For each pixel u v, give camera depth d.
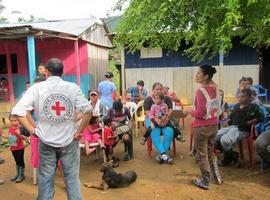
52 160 4.07
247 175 5.86
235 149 7.03
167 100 7.27
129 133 6.94
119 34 5.09
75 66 15.56
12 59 15.65
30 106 3.97
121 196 5.10
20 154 5.82
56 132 4.01
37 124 4.10
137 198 5.02
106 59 18.86
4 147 8.46
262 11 3.95
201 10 4.12
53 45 15.55
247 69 14.53
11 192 5.44
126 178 5.47
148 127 7.03
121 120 7.04
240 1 3.79
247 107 6.11
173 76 15.02
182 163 6.69
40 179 4.09
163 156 6.65
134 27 4.71
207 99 5.00
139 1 4.20
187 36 5.36
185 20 4.51
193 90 14.96
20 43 15.27
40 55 15.70
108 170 5.38
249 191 5.17
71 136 4.09
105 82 9.08
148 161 6.89
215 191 5.21
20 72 15.62
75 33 14.62
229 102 14.61
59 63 4.05
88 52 15.90
